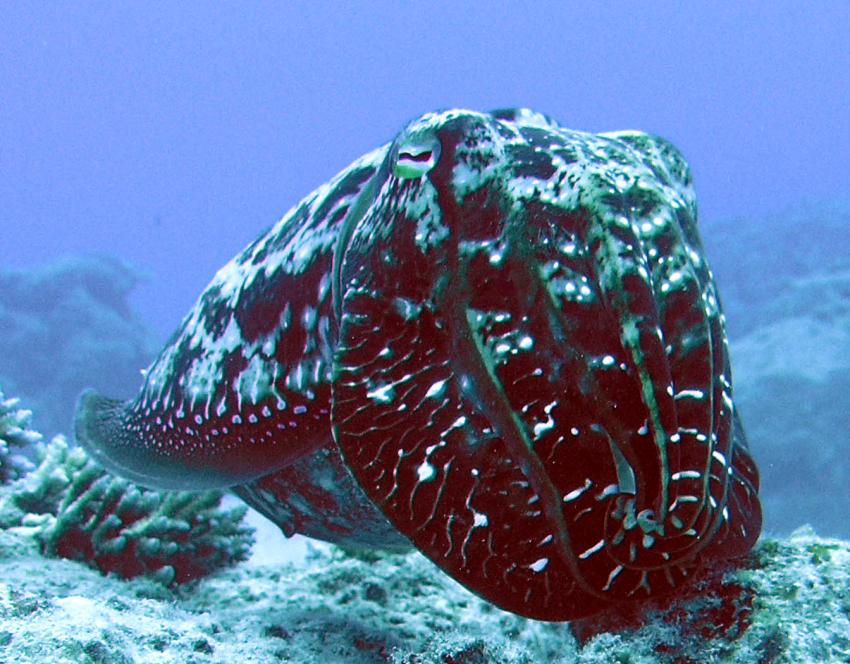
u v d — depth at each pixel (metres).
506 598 2.07
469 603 3.91
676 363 1.95
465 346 2.09
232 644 2.82
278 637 3.11
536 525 2.05
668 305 1.99
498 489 2.06
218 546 4.41
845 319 21.94
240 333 3.04
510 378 2.02
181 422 3.33
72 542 4.00
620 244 1.97
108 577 3.91
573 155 2.12
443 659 2.70
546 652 3.23
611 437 1.97
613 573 2.01
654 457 1.93
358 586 4.07
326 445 3.01
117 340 26.11
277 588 4.12
